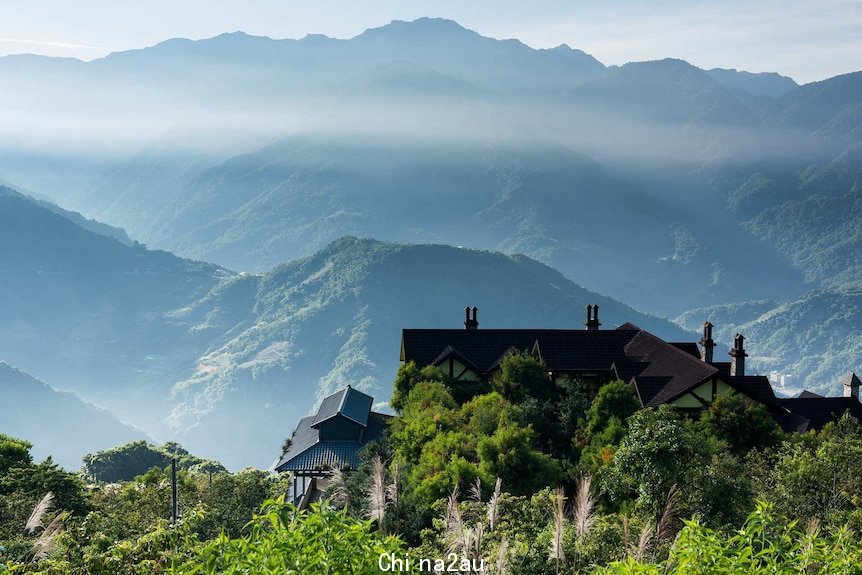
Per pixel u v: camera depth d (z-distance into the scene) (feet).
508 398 170.30
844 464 91.15
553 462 121.39
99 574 60.13
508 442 118.62
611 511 96.73
